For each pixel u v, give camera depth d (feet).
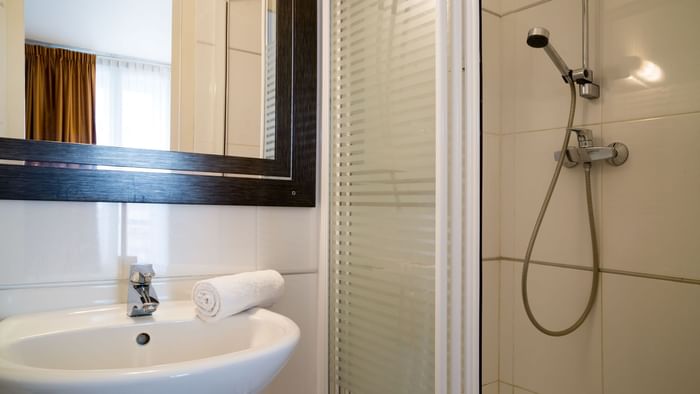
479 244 2.64
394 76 3.15
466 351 2.59
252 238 3.64
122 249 3.13
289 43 3.89
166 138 3.34
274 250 3.74
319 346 3.88
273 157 3.76
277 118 3.79
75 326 2.64
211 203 3.43
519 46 5.72
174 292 3.30
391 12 3.21
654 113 4.49
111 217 3.10
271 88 3.78
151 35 3.34
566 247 5.18
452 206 2.65
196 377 2.00
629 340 4.63
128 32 3.26
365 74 3.46
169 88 3.38
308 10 3.99
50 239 2.91
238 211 3.59
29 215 2.85
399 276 3.04
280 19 3.85
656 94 4.48
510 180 5.78
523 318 5.59
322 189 3.89
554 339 5.26
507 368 5.74
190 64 3.47
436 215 2.68
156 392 1.93
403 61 3.07
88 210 3.03
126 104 3.22
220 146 3.55
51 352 2.51
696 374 4.17
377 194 3.28
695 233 4.20
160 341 2.81
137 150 3.20
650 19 4.53
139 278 2.90
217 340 2.93
